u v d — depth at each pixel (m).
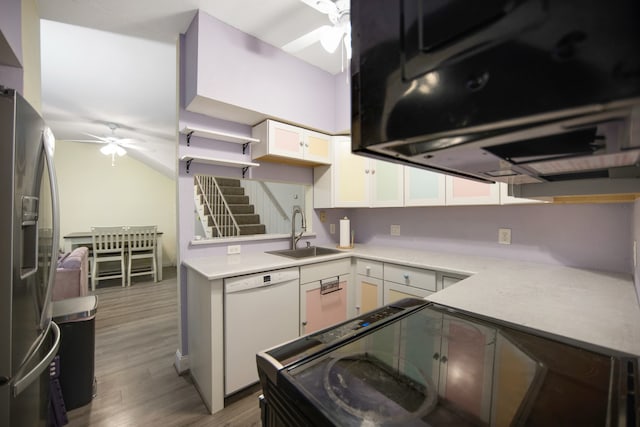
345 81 2.64
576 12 0.26
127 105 3.29
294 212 2.70
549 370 0.64
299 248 2.70
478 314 0.98
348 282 2.41
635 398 0.53
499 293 1.23
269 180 2.54
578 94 0.26
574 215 1.78
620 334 0.81
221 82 1.93
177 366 2.10
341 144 2.67
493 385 0.58
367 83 0.42
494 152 0.43
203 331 1.76
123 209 5.91
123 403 1.74
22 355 0.95
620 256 1.62
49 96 3.05
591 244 1.72
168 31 2.03
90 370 1.75
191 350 2.01
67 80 2.71
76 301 1.92
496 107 0.31
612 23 0.24
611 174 0.62
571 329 0.85
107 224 5.75
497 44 0.30
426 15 0.36
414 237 2.65
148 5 1.78
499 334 0.82
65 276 2.52
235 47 2.00
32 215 1.03
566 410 0.50
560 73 0.27
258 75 2.12
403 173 2.38
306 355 0.71
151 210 6.18
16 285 0.92
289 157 2.36
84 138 5.11
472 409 0.51
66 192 5.41
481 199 1.94
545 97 0.28
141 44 2.18
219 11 1.86
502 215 2.10
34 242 1.06
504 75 0.30
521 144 0.38
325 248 2.69
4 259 0.88
